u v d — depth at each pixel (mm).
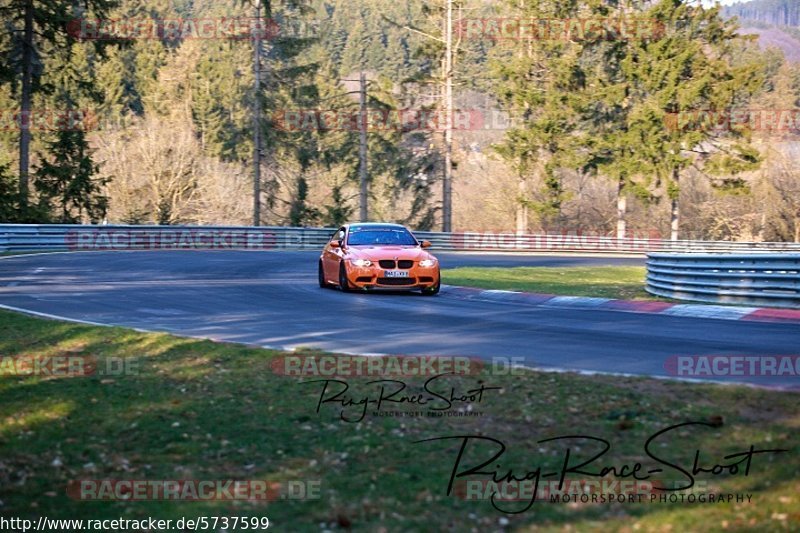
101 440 15969
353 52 195000
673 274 39250
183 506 13039
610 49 121062
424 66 117750
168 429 16406
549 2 123625
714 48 120688
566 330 27500
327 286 44156
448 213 116812
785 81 163500
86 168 94250
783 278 33875
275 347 23531
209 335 26172
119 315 30984
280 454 15000
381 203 132625
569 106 118938
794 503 12367
